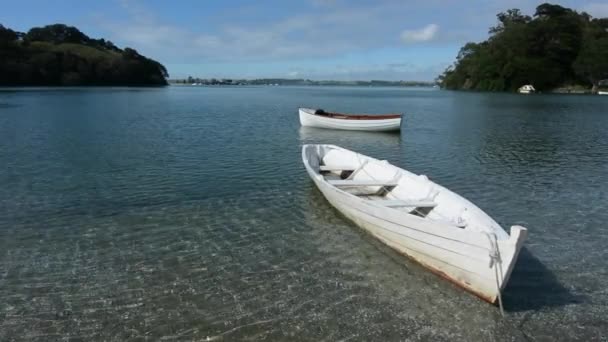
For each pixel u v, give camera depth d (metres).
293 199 12.66
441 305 7.07
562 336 6.38
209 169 16.53
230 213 11.44
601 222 11.05
